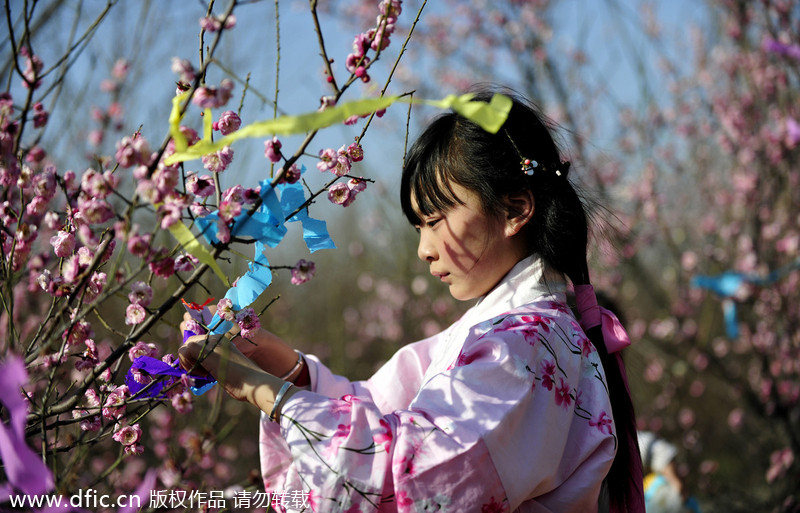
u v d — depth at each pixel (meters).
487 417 1.00
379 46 0.98
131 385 1.03
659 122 4.72
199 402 2.12
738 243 4.16
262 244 1.04
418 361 1.39
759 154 3.74
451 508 0.96
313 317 6.52
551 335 1.13
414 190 1.25
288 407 1.04
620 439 1.26
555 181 1.28
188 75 0.85
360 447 0.99
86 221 0.89
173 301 0.94
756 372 4.35
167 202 0.86
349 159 1.03
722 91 4.75
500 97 0.87
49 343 0.91
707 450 4.65
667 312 4.39
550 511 1.06
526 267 1.24
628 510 1.25
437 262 1.24
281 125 0.83
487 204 1.20
